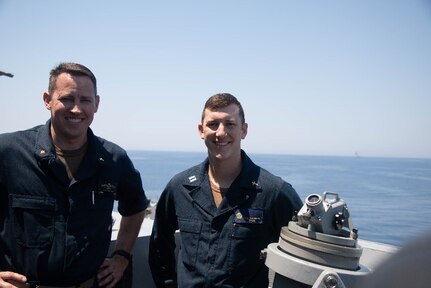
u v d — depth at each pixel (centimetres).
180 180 275
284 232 207
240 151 265
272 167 12156
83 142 245
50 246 228
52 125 241
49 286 230
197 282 251
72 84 231
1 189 233
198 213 262
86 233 238
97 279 248
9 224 229
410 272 64
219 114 254
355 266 188
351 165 15562
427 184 6003
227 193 256
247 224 250
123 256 269
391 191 4675
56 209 232
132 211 277
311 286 185
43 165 231
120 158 262
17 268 228
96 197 244
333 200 201
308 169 11069
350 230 196
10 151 232
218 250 251
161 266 290
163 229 289
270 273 273
